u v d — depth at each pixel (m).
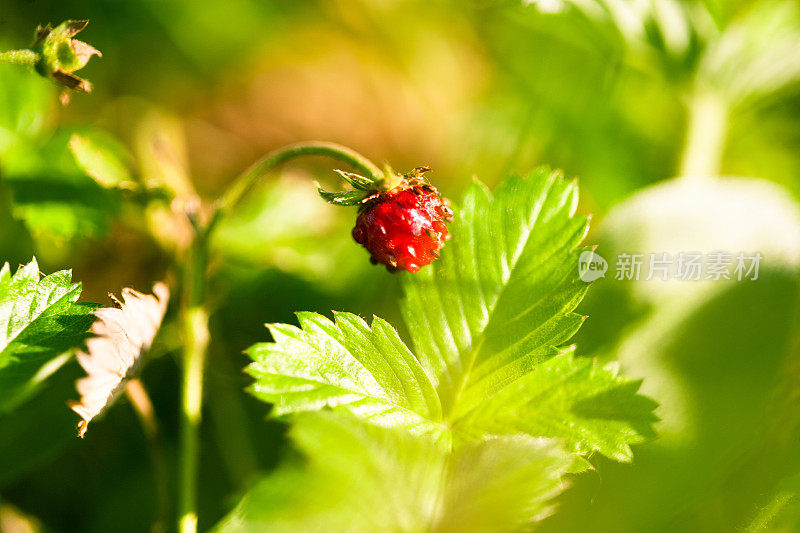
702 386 0.29
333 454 0.26
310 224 0.33
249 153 0.42
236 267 0.32
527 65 0.40
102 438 0.31
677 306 0.30
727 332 0.30
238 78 0.46
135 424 0.31
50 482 0.31
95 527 0.30
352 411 0.27
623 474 0.28
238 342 0.32
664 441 0.29
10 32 0.36
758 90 0.34
